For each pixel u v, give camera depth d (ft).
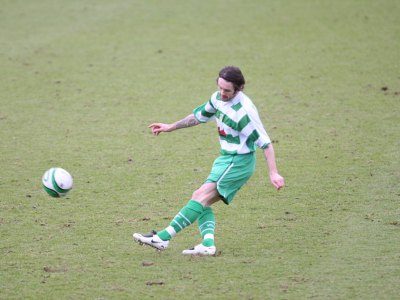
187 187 116.16
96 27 229.25
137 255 89.97
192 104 162.20
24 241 94.58
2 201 110.11
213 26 228.02
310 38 212.23
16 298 77.46
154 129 94.07
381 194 110.52
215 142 140.15
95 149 135.95
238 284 80.48
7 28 229.25
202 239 94.89
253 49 204.03
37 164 127.54
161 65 192.54
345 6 245.24
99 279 82.33
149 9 250.78
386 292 77.97
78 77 183.93
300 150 133.18
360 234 95.25
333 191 112.37
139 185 117.50
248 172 88.74
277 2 254.06
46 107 161.68
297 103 161.48
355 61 190.60
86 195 113.09
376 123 146.61
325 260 86.99
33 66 192.65
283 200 109.50
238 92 86.17
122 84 177.99
